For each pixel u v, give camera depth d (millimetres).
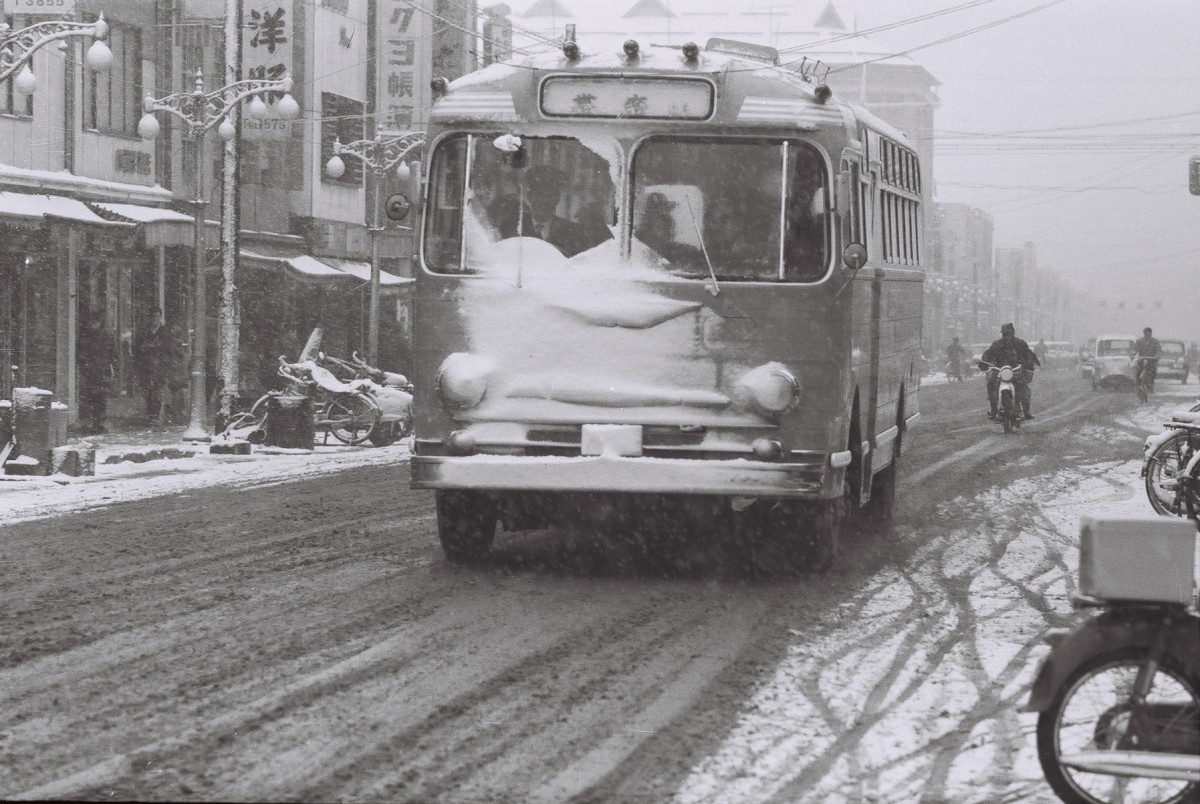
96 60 21266
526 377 12055
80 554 13477
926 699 8492
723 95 12078
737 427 11945
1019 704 8391
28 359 29703
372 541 14508
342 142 43250
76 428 30219
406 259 48281
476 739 7461
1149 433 32406
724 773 6938
